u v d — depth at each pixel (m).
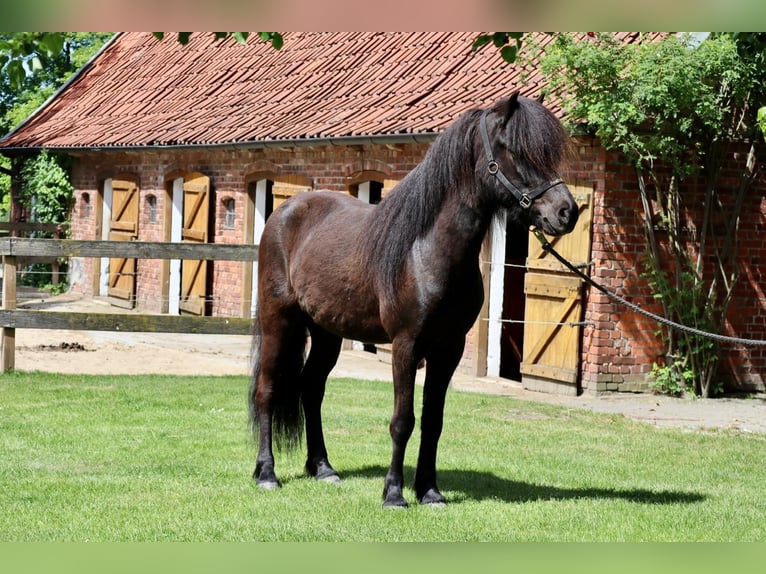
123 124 23.44
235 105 20.77
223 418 10.71
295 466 8.67
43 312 13.06
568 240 13.45
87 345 16.94
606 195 13.05
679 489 8.17
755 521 7.13
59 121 26.61
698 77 12.48
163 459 8.73
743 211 13.91
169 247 13.57
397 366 6.98
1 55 6.00
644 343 13.39
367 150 16.11
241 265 19.52
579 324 13.26
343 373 14.71
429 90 16.25
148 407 11.23
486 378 14.78
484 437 10.25
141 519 6.80
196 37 26.20
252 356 8.25
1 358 13.20
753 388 14.09
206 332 13.35
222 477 8.09
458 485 8.05
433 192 6.84
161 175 21.92
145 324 13.20
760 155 13.91
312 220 7.94
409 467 8.70
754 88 13.05
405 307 6.88
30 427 9.97
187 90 23.48
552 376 13.56
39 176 25.97
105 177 24.22
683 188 13.46
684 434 10.78
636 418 11.81
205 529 6.57
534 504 7.38
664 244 13.39
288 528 6.61
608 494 7.88
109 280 23.77
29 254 13.12
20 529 6.55
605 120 12.16
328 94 18.69
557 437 10.39
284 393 8.10
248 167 19.22
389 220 7.01
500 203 6.68
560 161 6.59
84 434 9.70
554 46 12.60
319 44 21.39
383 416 11.11
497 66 15.70
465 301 6.93
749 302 14.05
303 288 7.73
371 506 7.19
